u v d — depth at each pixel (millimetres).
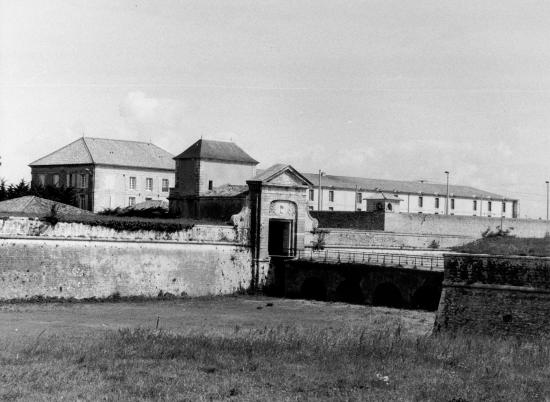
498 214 140875
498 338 47469
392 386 34500
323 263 79188
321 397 32281
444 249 96375
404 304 69562
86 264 71875
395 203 110625
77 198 115938
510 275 49969
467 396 32969
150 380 34375
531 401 32594
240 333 51125
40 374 34875
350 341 44031
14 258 67375
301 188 86688
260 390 33156
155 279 76625
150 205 105562
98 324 56719
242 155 102438
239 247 83625
